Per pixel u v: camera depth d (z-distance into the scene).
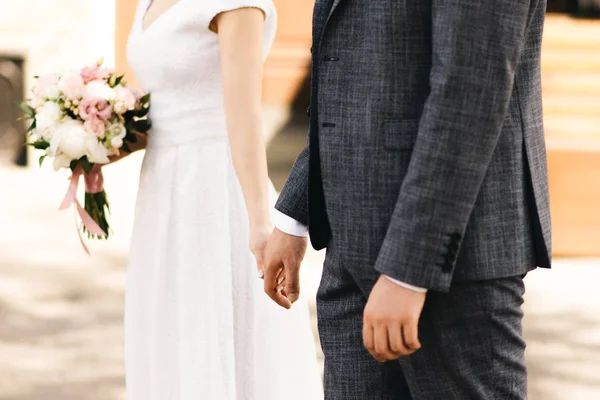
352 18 2.49
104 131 3.63
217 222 3.61
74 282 7.75
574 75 11.03
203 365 3.60
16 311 7.03
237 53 3.42
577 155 8.86
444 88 2.27
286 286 2.91
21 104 3.82
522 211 2.48
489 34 2.26
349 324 2.63
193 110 3.59
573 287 7.89
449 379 2.46
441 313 2.43
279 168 11.02
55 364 6.03
